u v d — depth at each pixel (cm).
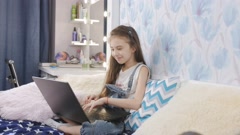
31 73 309
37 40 309
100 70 269
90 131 120
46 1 316
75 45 334
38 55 311
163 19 161
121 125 135
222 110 89
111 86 156
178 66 148
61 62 311
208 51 126
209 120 88
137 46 164
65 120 149
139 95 145
